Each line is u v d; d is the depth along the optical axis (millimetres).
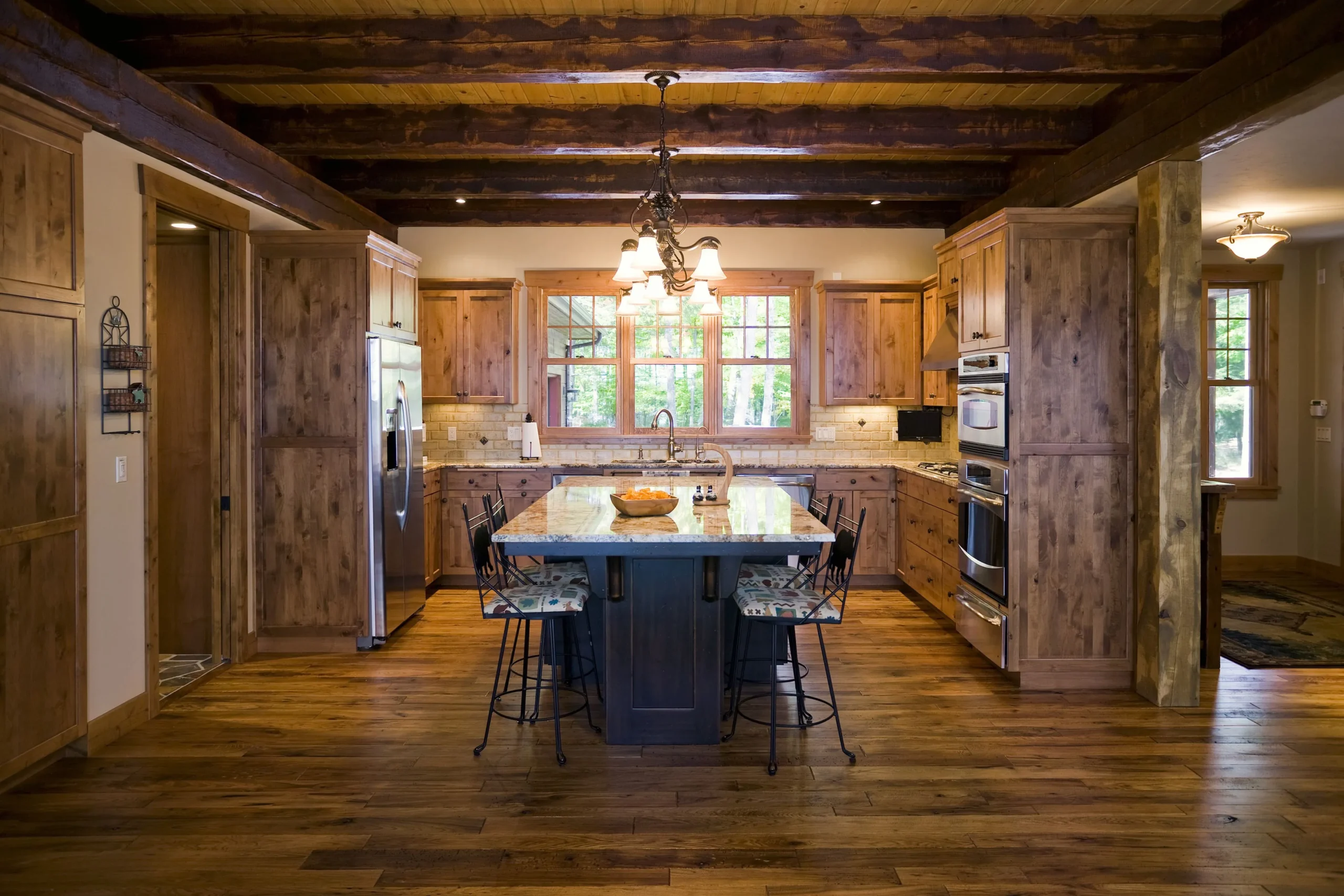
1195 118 3479
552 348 6949
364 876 2418
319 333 4707
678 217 6656
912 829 2693
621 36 3420
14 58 2771
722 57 3414
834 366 6715
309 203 5105
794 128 4613
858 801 2895
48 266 3002
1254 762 3234
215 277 4477
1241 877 2428
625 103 4602
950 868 2465
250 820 2748
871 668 4438
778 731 3545
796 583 3676
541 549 3125
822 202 6684
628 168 5637
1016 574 4133
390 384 4875
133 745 3371
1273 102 3008
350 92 4398
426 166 5648
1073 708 3848
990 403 4340
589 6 3371
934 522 5430
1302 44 2859
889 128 4598
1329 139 3711
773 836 2652
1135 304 4109
